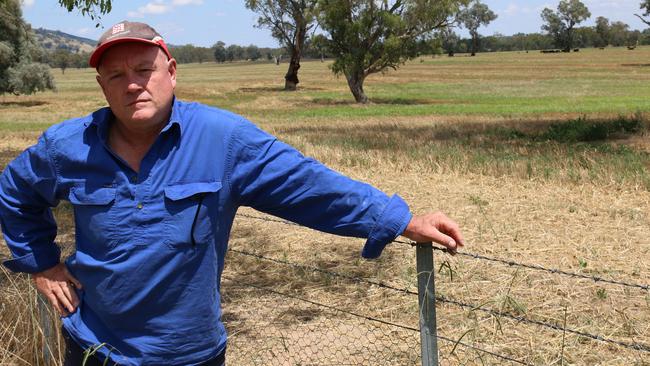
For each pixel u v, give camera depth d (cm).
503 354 440
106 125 234
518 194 992
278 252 705
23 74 4009
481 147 1548
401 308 526
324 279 602
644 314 507
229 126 234
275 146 238
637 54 12319
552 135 1755
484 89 5325
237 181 237
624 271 616
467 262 632
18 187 252
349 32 3969
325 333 486
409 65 10181
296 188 237
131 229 230
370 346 463
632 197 952
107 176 233
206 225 234
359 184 242
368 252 242
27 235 259
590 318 499
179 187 230
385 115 3027
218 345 256
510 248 697
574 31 16288
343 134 1984
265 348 463
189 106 239
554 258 659
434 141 1706
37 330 395
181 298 238
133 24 226
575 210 876
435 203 946
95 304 245
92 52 223
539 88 5272
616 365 426
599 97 4153
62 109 3900
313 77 7844
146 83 225
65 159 237
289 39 5581
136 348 242
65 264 264
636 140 1653
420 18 3950
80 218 239
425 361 279
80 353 253
